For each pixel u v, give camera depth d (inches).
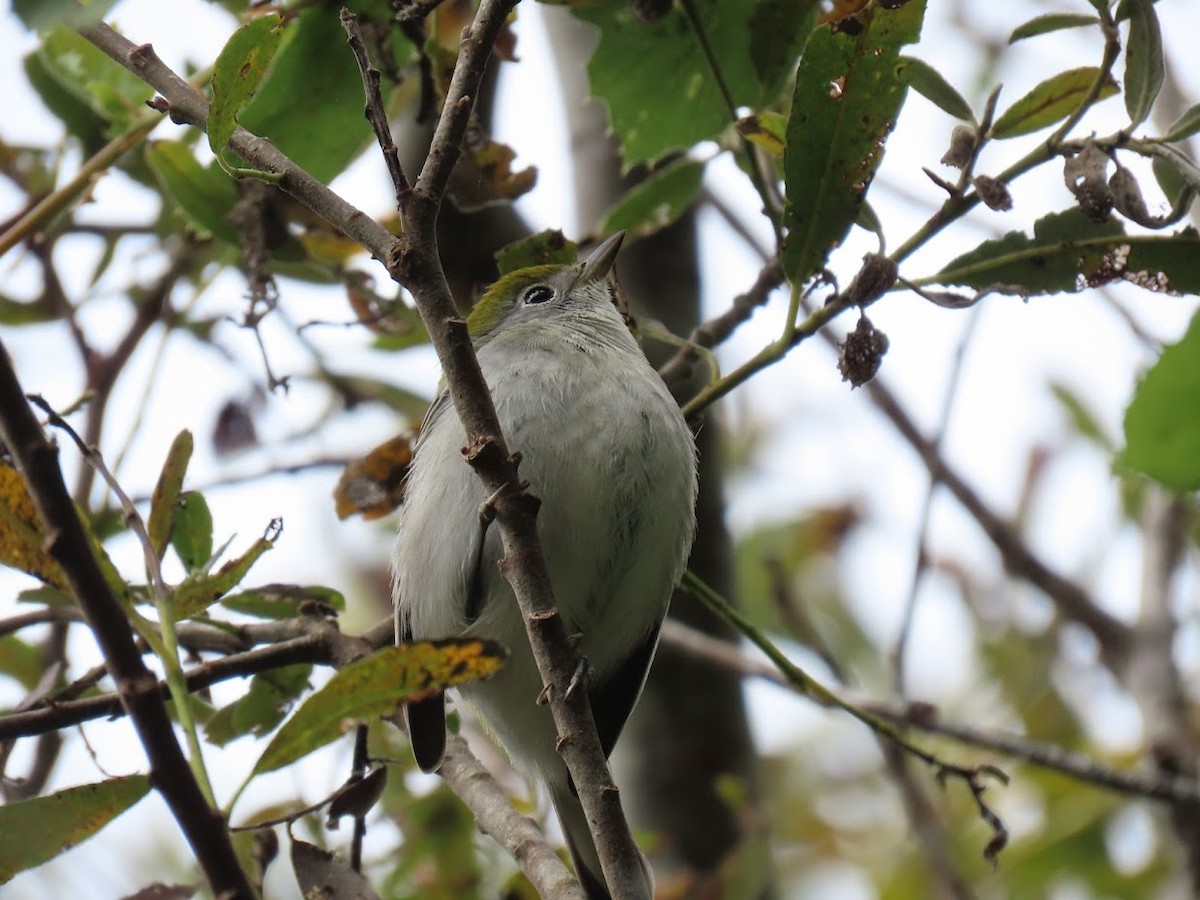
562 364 340.2
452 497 322.3
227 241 337.1
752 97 321.4
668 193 352.5
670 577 335.3
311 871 239.3
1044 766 387.5
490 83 356.5
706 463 428.5
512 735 341.1
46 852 194.1
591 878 330.0
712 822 398.3
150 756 163.2
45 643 374.3
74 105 376.5
